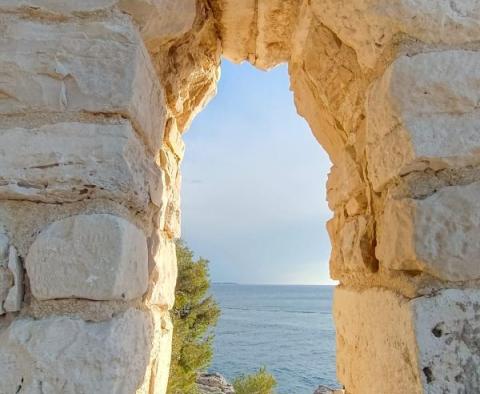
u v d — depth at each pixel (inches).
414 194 39.0
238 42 77.3
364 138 51.6
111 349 35.9
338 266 63.1
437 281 37.0
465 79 39.1
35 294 37.2
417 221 37.4
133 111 41.5
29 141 39.5
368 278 50.8
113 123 40.5
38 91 40.5
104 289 36.9
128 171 40.1
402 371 38.1
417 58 40.1
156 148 52.3
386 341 42.1
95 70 40.9
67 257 37.4
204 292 473.1
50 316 36.8
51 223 38.7
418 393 35.0
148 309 49.3
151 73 48.2
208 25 68.7
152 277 52.1
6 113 40.3
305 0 58.7
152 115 49.1
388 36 42.9
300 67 66.5
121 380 36.9
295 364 858.1
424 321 35.7
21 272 38.0
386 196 43.8
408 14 41.1
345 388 58.7
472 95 38.8
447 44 40.7
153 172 49.0
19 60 40.8
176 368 353.1
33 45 41.2
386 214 42.6
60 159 39.1
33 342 35.8
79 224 37.8
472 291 36.2
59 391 34.9
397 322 39.1
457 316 35.7
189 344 409.7
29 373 35.3
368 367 47.7
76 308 37.2
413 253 37.3
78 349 35.6
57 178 38.8
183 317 450.9
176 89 64.0
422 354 35.1
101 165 39.2
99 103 40.4
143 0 43.0
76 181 38.7
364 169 51.9
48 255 37.5
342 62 53.9
